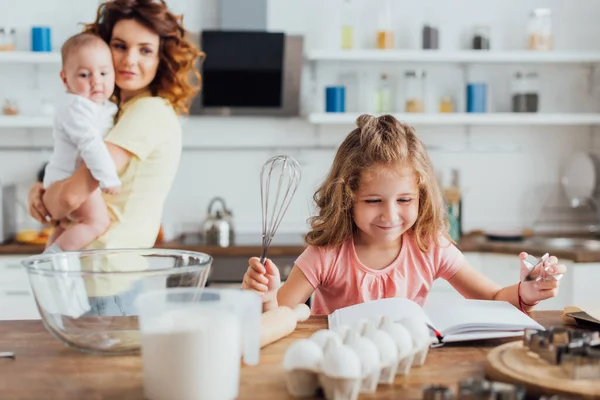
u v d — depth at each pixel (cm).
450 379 108
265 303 142
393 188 157
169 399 96
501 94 398
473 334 128
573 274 313
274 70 368
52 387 104
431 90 396
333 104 368
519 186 402
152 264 138
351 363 96
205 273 122
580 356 99
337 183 165
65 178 213
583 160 389
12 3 377
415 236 176
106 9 217
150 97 215
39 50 358
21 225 379
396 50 367
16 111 362
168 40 218
